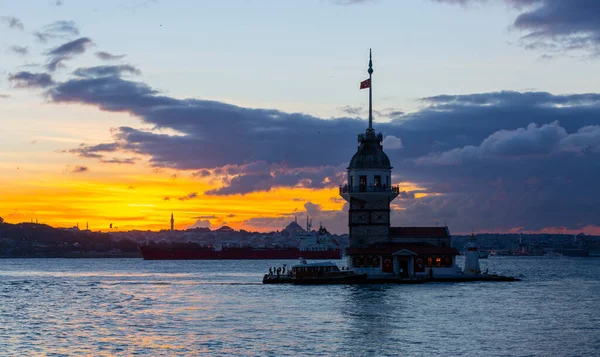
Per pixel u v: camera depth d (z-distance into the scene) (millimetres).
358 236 183375
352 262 180750
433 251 179500
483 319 106375
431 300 132000
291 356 78625
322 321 104188
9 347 85438
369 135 186375
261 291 158125
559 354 79625
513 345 84750
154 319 109188
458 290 155125
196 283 197625
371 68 190125
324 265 182125
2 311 123125
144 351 82188
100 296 153750
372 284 172125
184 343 86875
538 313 114250
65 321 108312
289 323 102500
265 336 91250
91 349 83812
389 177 183750
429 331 94750
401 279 174375
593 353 80188
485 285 172625
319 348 83000
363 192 181500
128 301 139625
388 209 183250
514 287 170125
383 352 80562
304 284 176875
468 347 83438
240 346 84500
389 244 182250
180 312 117938
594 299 139750
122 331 97062
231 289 167125
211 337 91000
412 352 80562
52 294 161000
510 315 111188
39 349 84125
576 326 99938
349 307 121125
